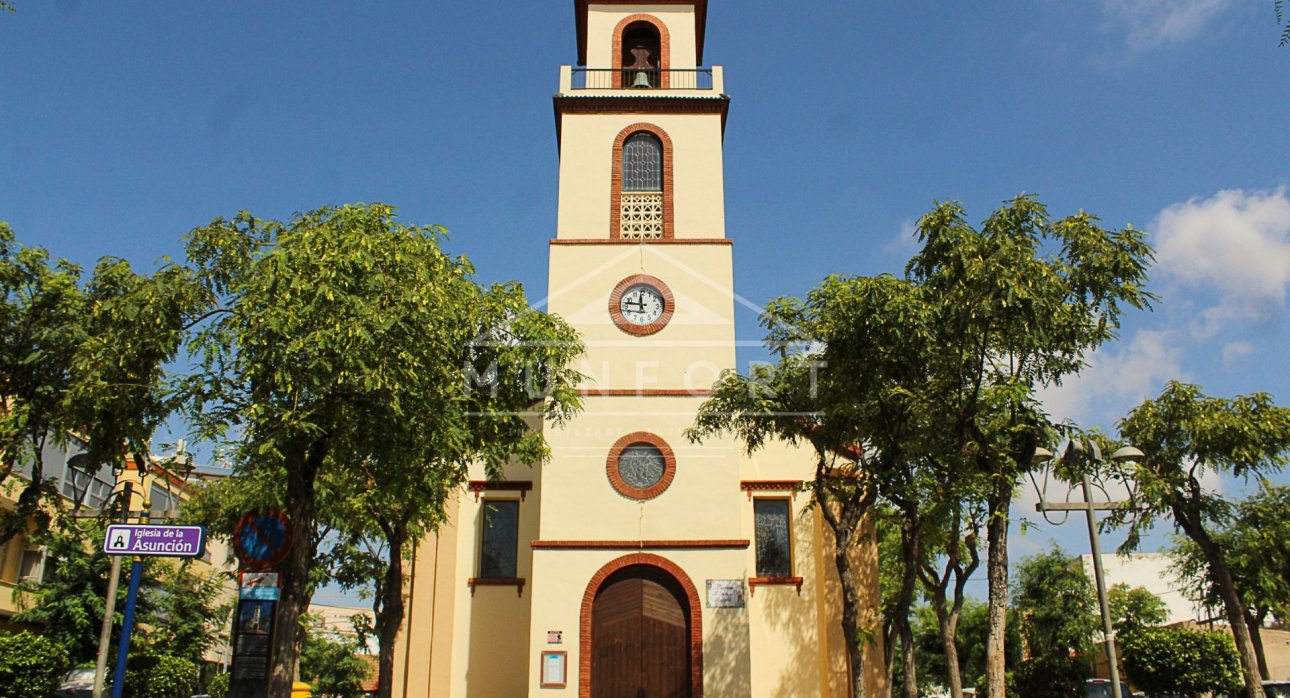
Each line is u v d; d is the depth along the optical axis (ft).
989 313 54.85
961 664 175.73
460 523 86.12
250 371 44.06
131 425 48.06
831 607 83.92
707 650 77.56
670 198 91.50
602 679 77.51
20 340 60.80
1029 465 59.06
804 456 87.86
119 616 99.66
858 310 59.62
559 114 96.07
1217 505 86.94
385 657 63.57
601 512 81.15
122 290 58.85
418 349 47.34
